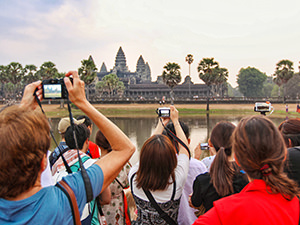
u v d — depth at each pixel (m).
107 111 58.94
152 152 2.14
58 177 2.43
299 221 1.39
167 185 2.19
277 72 69.50
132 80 152.38
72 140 2.70
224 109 60.09
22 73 70.19
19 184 1.09
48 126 1.26
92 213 2.37
